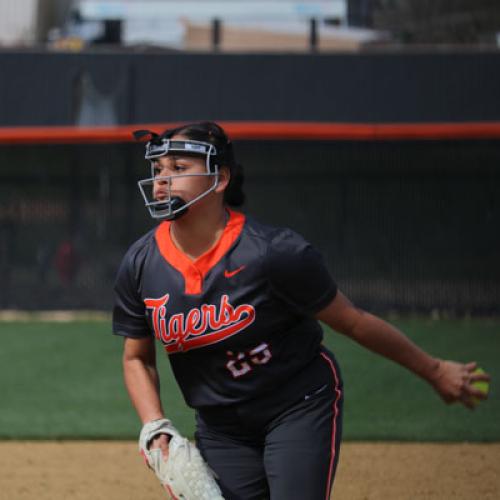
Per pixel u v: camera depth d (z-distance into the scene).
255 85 53.22
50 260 53.16
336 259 51.72
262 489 13.62
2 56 53.75
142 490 22.62
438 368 13.22
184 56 53.31
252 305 12.55
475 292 51.00
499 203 50.66
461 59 52.53
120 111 53.50
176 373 13.44
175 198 12.41
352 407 31.45
